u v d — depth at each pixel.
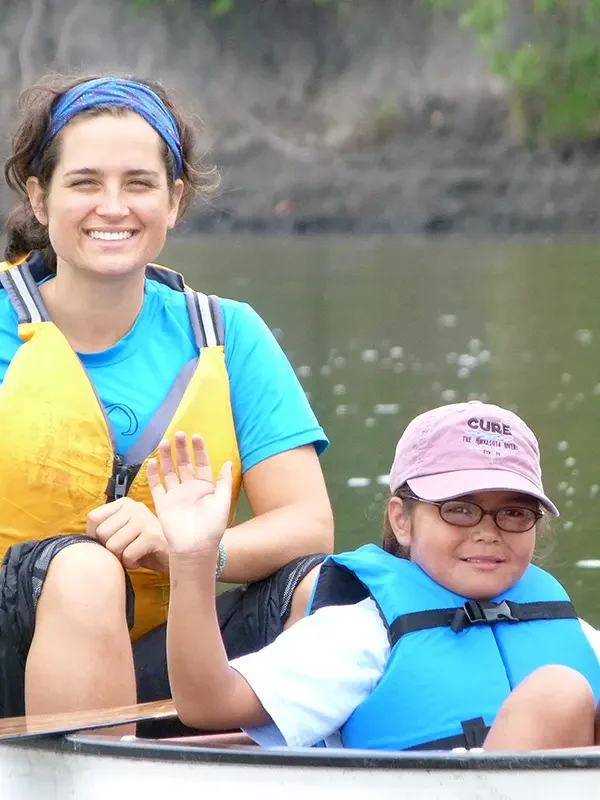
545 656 8.20
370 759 6.86
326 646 8.01
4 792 7.66
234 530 9.43
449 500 8.23
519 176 92.19
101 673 8.20
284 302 46.22
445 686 7.95
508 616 8.23
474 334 37.97
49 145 9.35
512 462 8.39
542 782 6.77
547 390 28.53
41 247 9.95
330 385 29.84
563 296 47.00
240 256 68.94
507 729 7.42
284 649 7.97
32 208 9.72
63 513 9.25
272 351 9.96
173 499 7.65
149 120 9.41
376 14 101.12
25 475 9.19
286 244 80.38
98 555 8.35
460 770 6.80
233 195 95.00
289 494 9.73
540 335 37.44
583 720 7.41
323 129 100.38
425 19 100.44
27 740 7.50
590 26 90.44
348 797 6.90
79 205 9.23
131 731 8.06
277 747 7.14
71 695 8.14
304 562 9.21
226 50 102.94
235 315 9.95
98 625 8.18
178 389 9.55
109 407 9.41
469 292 48.91
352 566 8.40
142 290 9.70
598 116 90.88
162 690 9.12
